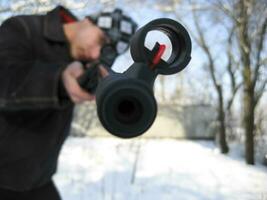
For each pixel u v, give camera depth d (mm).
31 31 1213
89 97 854
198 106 17516
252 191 7965
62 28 1196
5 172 1353
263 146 11883
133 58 998
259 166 10828
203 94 18625
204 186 8219
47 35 1195
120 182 8094
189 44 1018
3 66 935
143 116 819
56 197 1646
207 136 17281
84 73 839
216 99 15039
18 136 1284
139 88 809
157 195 7477
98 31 1067
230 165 10695
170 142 15930
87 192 7293
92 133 16031
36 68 901
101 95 808
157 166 9906
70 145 13008
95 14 1117
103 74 858
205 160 11352
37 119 1281
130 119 818
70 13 1297
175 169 9688
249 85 11406
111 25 1048
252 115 11344
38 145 1327
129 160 10336
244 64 11383
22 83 883
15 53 1172
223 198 7477
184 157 11703
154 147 13789
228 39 12883
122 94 806
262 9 10805
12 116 1242
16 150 1302
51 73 870
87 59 1112
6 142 1272
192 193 7703
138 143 11297
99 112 812
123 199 7121
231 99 14430
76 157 10570
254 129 11789
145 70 964
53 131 1345
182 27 1012
